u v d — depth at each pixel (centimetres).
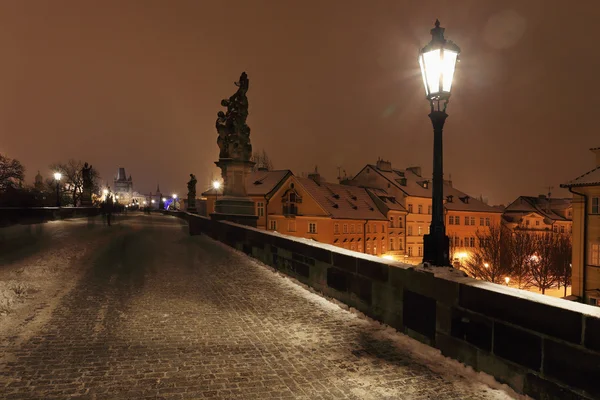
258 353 567
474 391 469
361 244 5522
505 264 4581
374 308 721
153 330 645
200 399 438
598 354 382
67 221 3284
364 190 6247
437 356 565
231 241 1622
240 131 2061
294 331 661
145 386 462
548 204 8369
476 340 516
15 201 4341
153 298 832
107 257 1316
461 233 7000
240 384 475
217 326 675
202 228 2177
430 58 596
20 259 1212
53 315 697
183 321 694
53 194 7069
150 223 3559
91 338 601
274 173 5447
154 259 1313
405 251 6425
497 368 486
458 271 599
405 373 514
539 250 4466
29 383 459
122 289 895
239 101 2067
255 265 1231
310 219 5106
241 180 2081
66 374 484
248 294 889
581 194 2900
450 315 559
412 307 631
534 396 442
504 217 8044
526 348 452
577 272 2920
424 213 6819
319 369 521
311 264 950
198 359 541
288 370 516
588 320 391
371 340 627
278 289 940
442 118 611
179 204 12475
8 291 811
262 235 1279
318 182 5734
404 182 6812
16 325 641
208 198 5628
